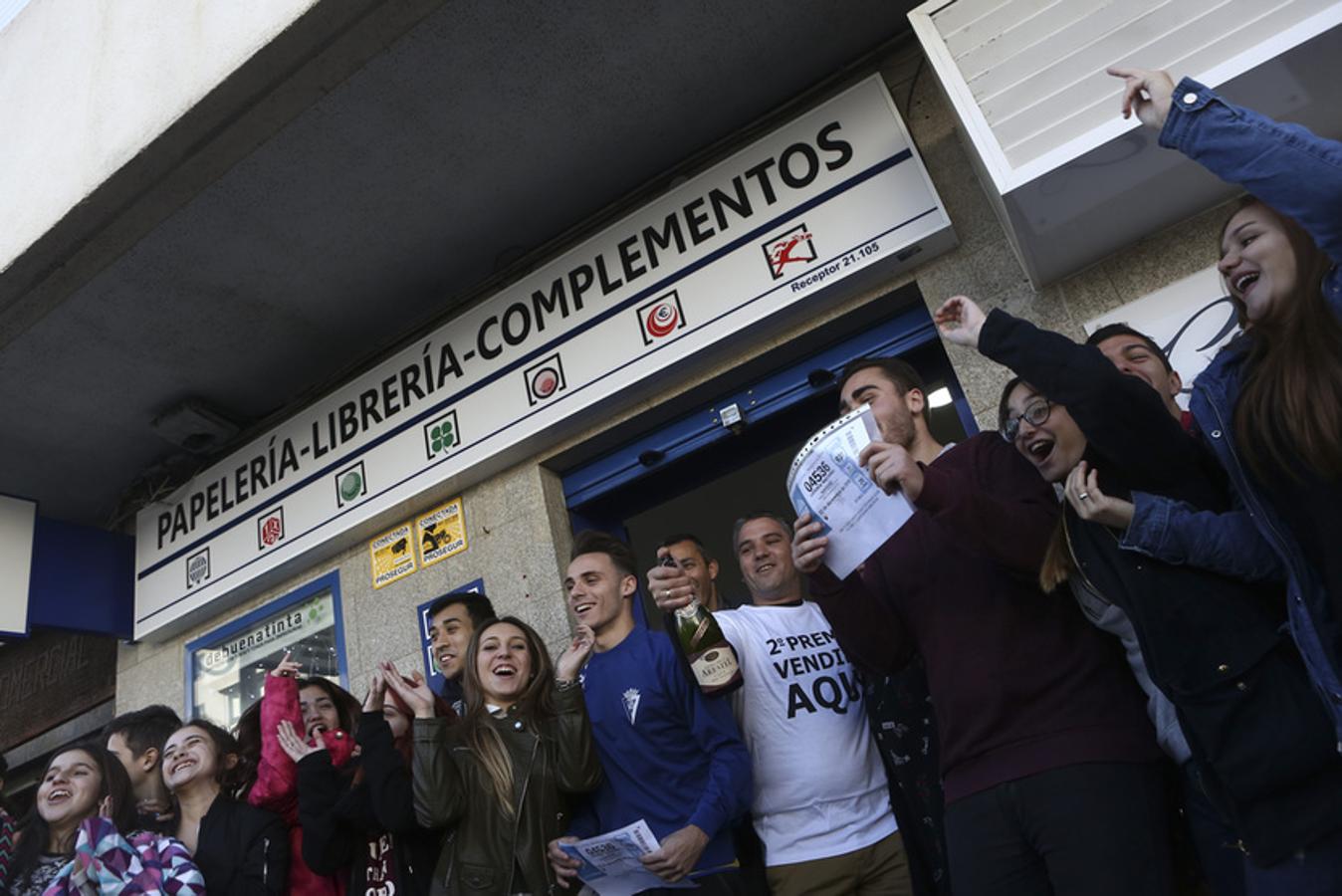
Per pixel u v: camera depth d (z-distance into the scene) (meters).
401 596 4.48
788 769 2.41
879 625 2.16
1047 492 2.06
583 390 4.02
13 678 6.50
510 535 4.23
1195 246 3.07
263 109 3.40
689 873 2.23
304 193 3.90
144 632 5.28
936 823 2.35
